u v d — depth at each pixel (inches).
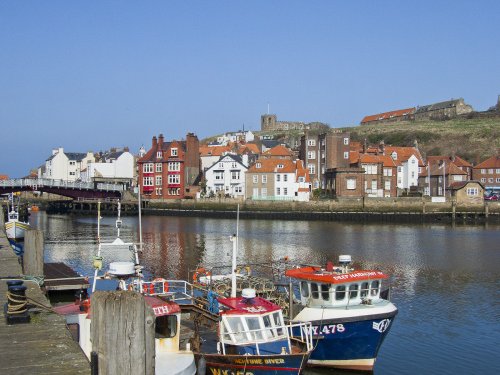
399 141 5885.8
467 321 961.5
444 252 1812.3
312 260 1627.7
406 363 766.5
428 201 3321.9
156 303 551.2
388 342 853.8
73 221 3120.1
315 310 756.0
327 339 740.0
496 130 5684.1
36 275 816.9
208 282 900.0
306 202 3400.6
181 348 630.5
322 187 4015.8
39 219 3280.0
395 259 1654.8
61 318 512.4
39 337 442.3
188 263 1546.5
